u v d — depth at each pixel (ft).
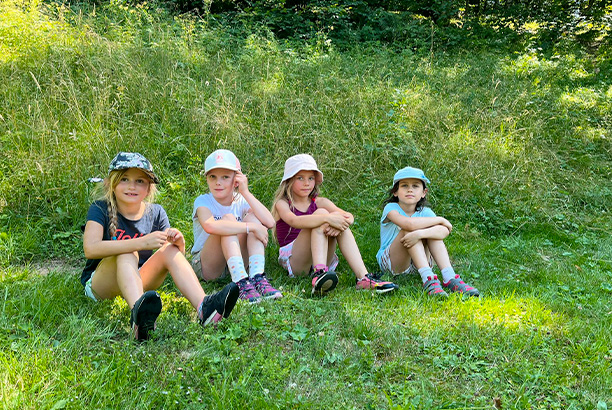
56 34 24.98
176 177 18.22
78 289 11.43
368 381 8.68
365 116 22.71
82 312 10.24
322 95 23.75
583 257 16.08
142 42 26.58
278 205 13.71
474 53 38.88
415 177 13.70
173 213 16.43
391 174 20.53
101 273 10.35
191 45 27.96
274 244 15.61
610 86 33.91
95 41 24.56
